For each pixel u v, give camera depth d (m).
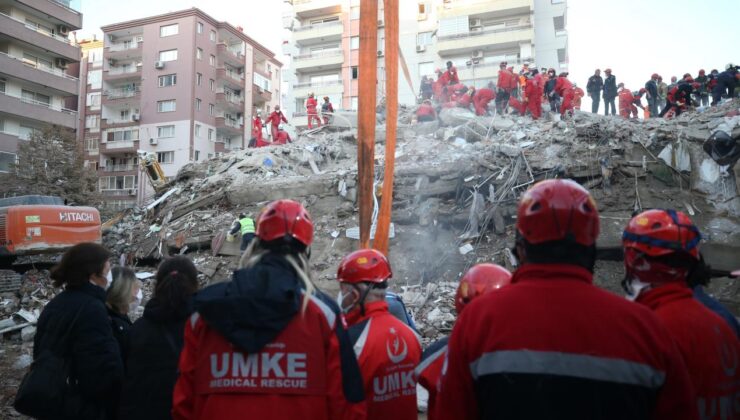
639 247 2.06
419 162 15.40
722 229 11.89
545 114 19.33
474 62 41.53
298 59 47.16
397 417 2.60
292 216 2.16
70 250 3.13
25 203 13.45
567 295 1.59
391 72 7.73
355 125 22.08
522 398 1.49
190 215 16.03
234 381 1.89
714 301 2.25
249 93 50.69
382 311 2.79
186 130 43.47
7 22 32.16
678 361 1.55
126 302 3.34
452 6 42.31
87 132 48.34
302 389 1.88
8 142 32.38
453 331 1.75
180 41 44.44
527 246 1.74
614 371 1.47
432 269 12.45
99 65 48.91
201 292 2.01
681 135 13.48
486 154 14.53
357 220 14.09
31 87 34.53
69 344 2.90
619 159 13.50
